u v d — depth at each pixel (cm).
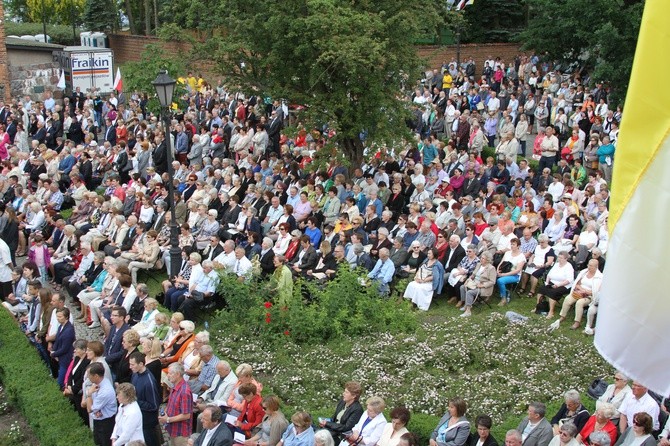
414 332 1576
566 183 2061
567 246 1759
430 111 3052
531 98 3072
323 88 2261
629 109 537
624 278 543
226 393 1190
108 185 2408
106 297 1645
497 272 1719
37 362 1435
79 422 1241
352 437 1066
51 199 2375
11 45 3891
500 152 2497
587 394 1272
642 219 536
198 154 2767
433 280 1720
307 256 1788
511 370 1407
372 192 2122
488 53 4056
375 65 2138
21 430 1334
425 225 1817
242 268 1703
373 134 2233
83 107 3519
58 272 1895
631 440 993
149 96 2856
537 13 3691
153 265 1895
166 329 1378
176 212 2094
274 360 1472
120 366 1215
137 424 1052
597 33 2884
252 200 2203
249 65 2370
